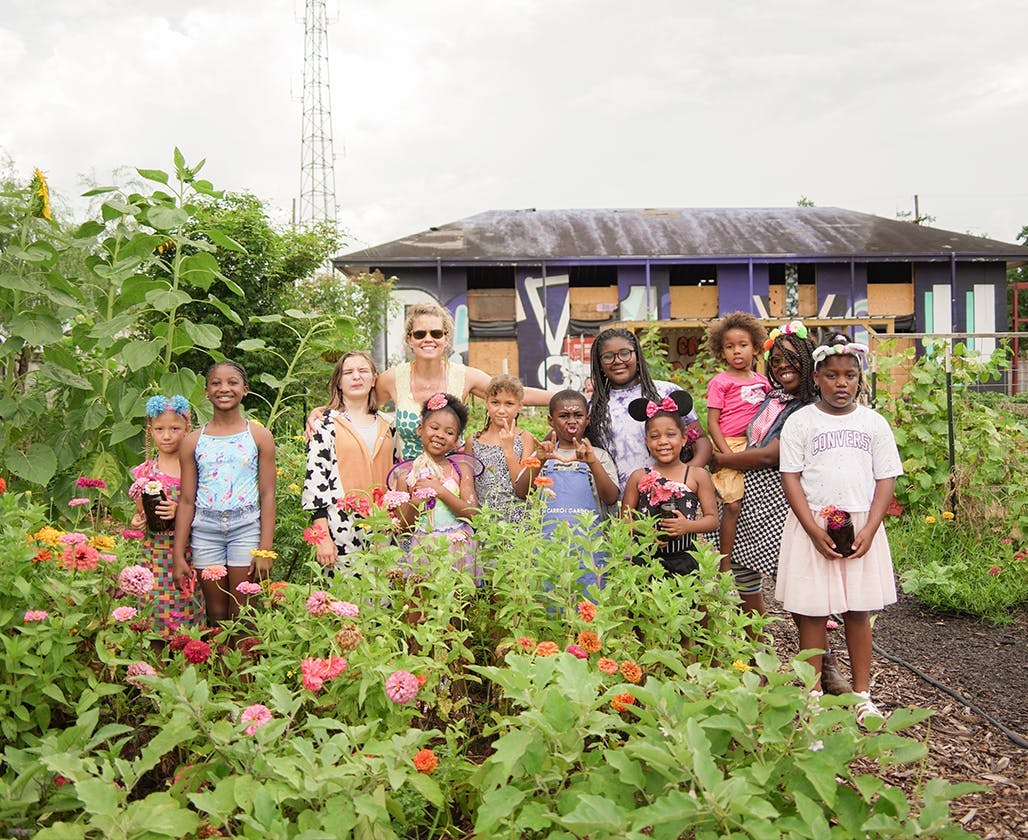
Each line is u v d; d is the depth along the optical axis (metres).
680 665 2.24
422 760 2.02
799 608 3.44
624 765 1.85
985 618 4.91
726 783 1.69
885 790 1.84
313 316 5.41
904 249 23.56
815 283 24.25
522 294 23.50
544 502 3.46
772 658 2.16
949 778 2.94
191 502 3.45
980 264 23.97
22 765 2.03
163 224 4.18
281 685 2.15
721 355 4.41
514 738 1.91
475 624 3.13
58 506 4.37
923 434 6.71
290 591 2.74
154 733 2.68
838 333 3.50
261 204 13.98
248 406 12.09
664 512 3.52
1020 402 9.22
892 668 4.11
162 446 3.70
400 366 4.11
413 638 2.94
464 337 23.38
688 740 1.78
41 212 4.48
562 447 3.91
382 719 2.34
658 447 3.67
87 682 2.62
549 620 2.95
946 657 4.27
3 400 4.41
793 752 1.95
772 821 1.85
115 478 4.34
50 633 2.46
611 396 4.07
